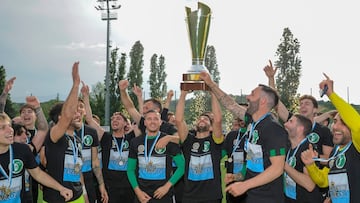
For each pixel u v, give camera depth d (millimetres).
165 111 7992
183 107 5938
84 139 6434
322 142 6230
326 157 6164
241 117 5074
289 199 5207
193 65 5012
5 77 42719
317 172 4703
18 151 4422
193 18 4887
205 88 4973
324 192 4973
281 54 43375
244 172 4879
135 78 53219
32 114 6246
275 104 4230
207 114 6391
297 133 5195
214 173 6000
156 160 5812
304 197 5012
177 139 5934
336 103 4223
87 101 7254
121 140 7176
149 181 5789
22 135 5359
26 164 4523
